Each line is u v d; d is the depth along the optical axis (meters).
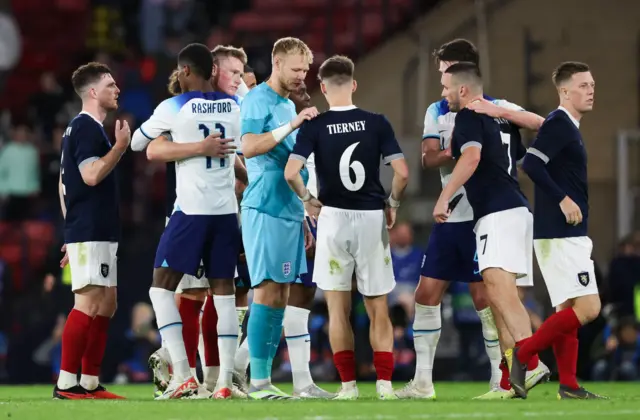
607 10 59.38
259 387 27.95
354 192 27.00
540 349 26.39
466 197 28.48
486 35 59.97
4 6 79.19
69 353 28.94
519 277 26.97
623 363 46.88
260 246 27.88
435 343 29.14
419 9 62.00
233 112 28.73
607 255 58.97
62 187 29.75
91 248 29.00
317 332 47.28
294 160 26.91
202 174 27.80
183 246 27.66
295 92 29.11
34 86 77.94
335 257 27.16
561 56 59.53
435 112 29.52
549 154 26.59
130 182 63.03
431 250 28.95
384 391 27.42
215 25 71.56
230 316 27.97
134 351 49.09
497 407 23.31
